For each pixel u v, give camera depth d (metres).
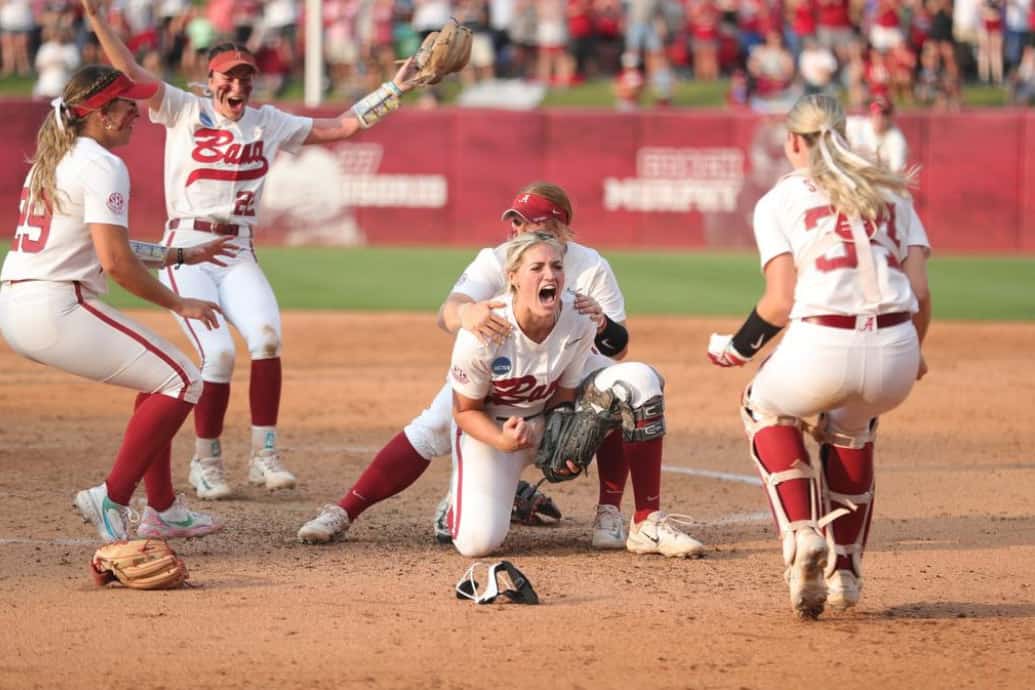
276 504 27.95
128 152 79.44
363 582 21.72
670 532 23.53
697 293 65.56
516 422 21.84
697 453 33.84
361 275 70.56
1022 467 32.34
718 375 46.06
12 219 80.62
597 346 23.94
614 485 24.41
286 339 53.12
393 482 24.56
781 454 19.41
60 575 22.00
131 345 22.31
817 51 101.06
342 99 102.19
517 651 18.33
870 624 19.72
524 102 103.81
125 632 19.00
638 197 82.19
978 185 80.69
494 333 21.69
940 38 102.25
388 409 39.84
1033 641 18.97
